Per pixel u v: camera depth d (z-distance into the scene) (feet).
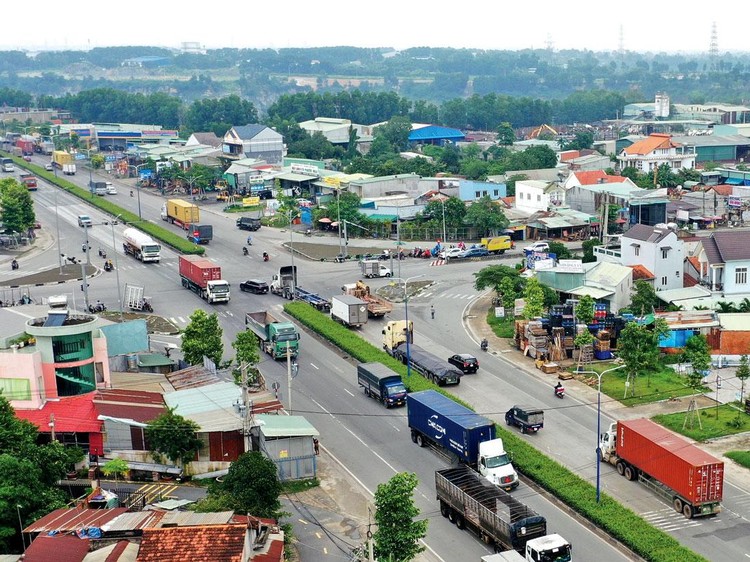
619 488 279.28
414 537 226.17
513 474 279.49
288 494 281.33
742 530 250.98
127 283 549.13
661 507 265.95
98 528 226.38
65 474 280.92
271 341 411.54
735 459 295.89
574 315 416.87
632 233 502.38
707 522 256.32
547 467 285.02
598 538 248.73
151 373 367.86
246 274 568.00
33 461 263.08
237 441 294.25
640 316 427.74
